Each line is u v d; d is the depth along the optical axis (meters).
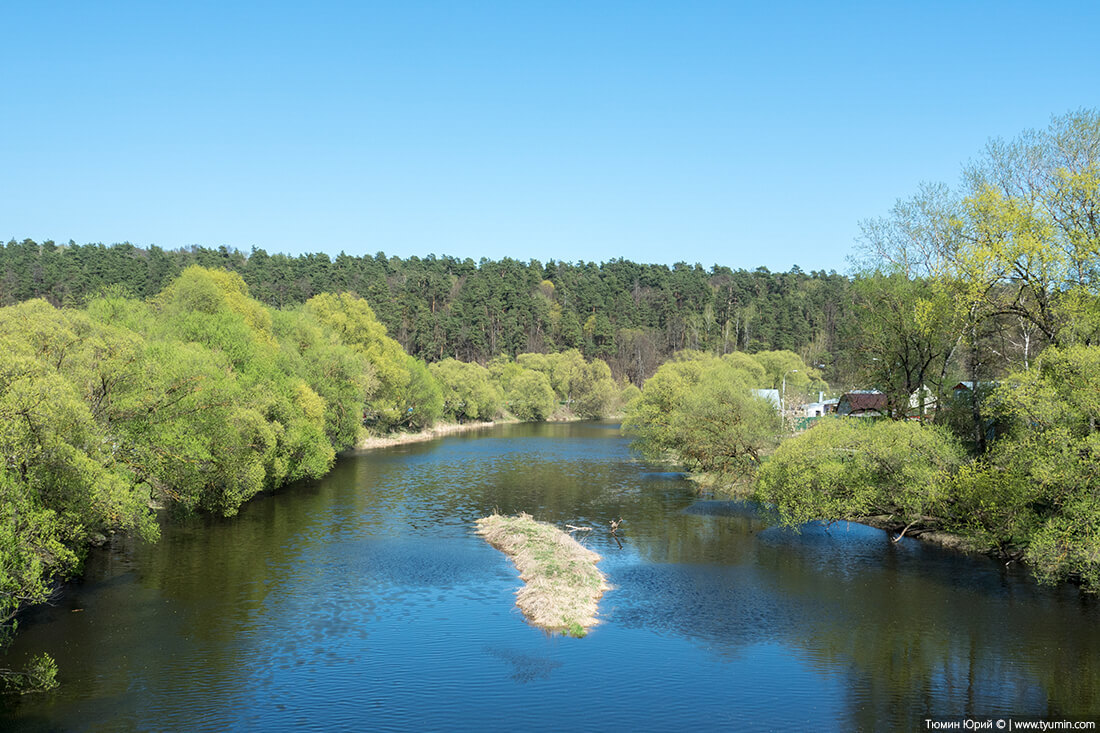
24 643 24.83
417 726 19.33
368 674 22.75
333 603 29.83
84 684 21.64
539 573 33.56
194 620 27.47
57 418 23.69
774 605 29.77
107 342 32.97
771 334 171.50
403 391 104.56
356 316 98.94
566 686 22.00
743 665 23.64
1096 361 29.25
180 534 41.59
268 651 24.52
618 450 89.31
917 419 45.34
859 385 51.03
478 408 135.25
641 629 27.06
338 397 74.31
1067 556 28.89
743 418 53.41
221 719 19.55
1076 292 34.22
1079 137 36.34
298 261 196.75
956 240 41.25
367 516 47.72
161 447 35.19
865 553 38.75
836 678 22.61
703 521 47.31
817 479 39.81
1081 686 21.83
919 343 45.25
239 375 49.50
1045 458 29.72
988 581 32.91
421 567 35.62
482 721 19.69
